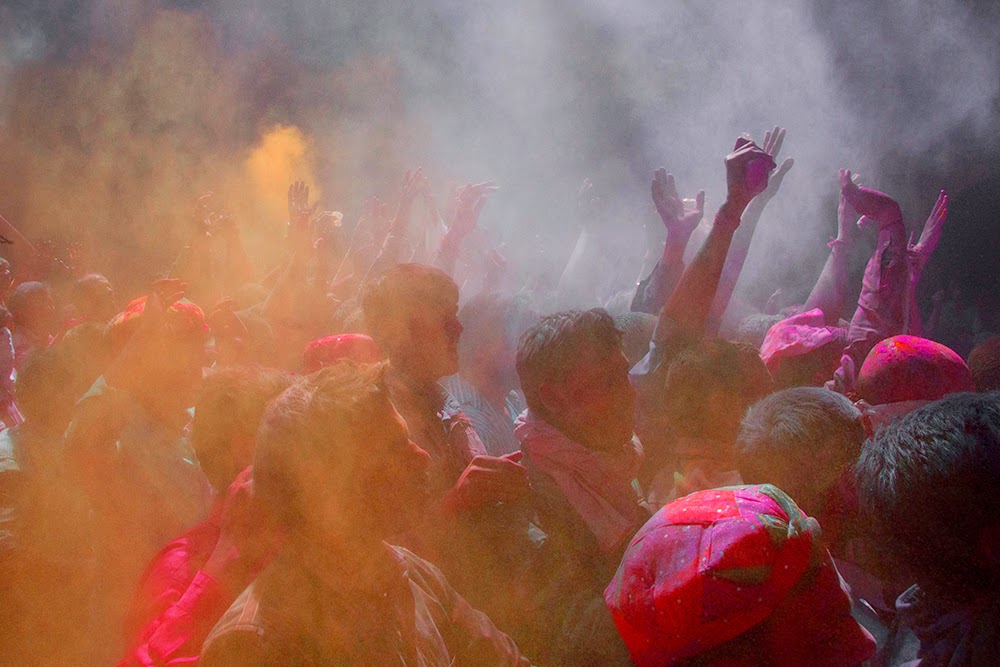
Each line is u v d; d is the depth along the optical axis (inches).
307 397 55.2
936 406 56.5
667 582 55.7
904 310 123.6
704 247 92.7
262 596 54.2
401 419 56.6
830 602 58.3
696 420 79.4
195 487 101.2
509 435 102.5
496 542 77.4
